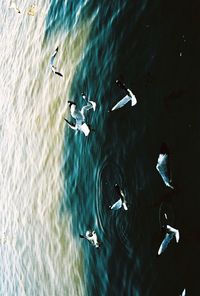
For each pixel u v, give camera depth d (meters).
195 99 5.80
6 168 11.74
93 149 7.49
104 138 7.20
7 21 13.76
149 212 6.15
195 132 5.73
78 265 7.71
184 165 5.75
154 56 6.50
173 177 5.82
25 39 11.98
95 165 7.41
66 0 9.77
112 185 6.91
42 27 10.91
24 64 11.63
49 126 9.56
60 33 9.82
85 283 7.43
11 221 10.97
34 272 9.52
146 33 6.73
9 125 11.91
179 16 6.23
